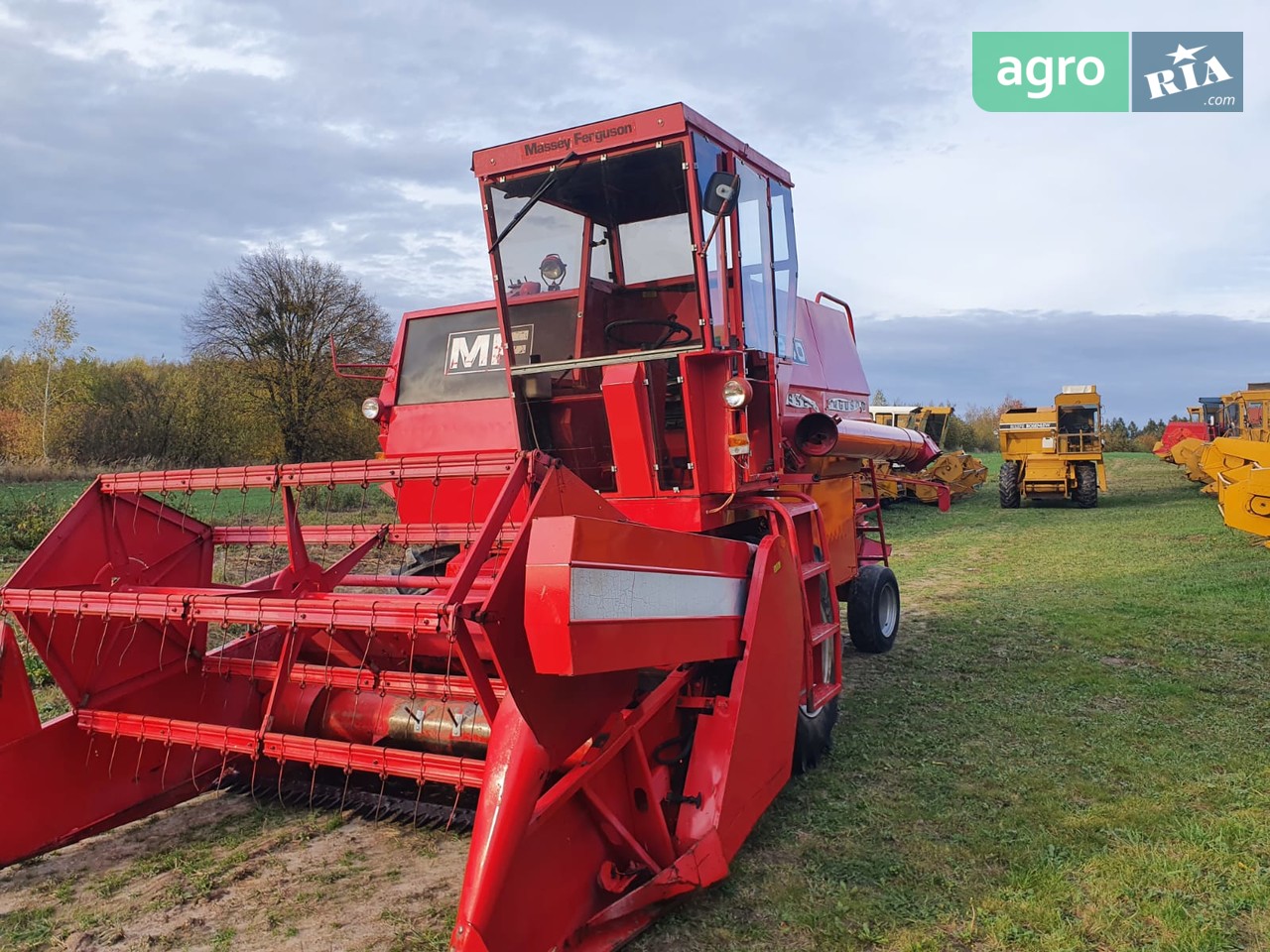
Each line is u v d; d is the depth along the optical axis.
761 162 5.25
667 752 3.58
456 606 2.78
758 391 5.17
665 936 3.13
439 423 6.35
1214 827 3.86
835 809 4.18
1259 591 9.35
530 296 4.98
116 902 3.45
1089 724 5.38
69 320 29.00
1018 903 3.28
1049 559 12.56
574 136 4.54
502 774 2.74
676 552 3.25
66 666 3.93
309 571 4.06
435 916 3.29
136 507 4.34
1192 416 28.55
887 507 22.12
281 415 31.23
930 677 6.57
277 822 4.15
